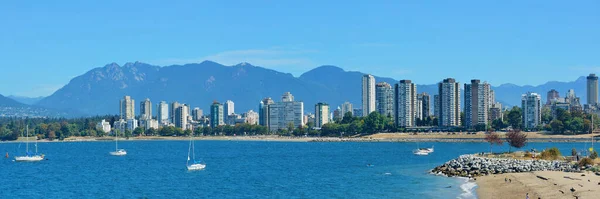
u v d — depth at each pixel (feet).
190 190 542.57
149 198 494.59
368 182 568.00
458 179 557.74
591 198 383.04
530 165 600.39
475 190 470.39
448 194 460.55
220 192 523.29
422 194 467.52
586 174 516.32
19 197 519.19
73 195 525.34
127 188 568.82
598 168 547.08
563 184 449.06
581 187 428.15
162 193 524.93
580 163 581.94
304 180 609.01
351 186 540.11
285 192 511.81
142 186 583.58
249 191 525.34
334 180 599.57
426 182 546.67
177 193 522.47
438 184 526.16
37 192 552.00
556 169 572.51
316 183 576.20
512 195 428.56
